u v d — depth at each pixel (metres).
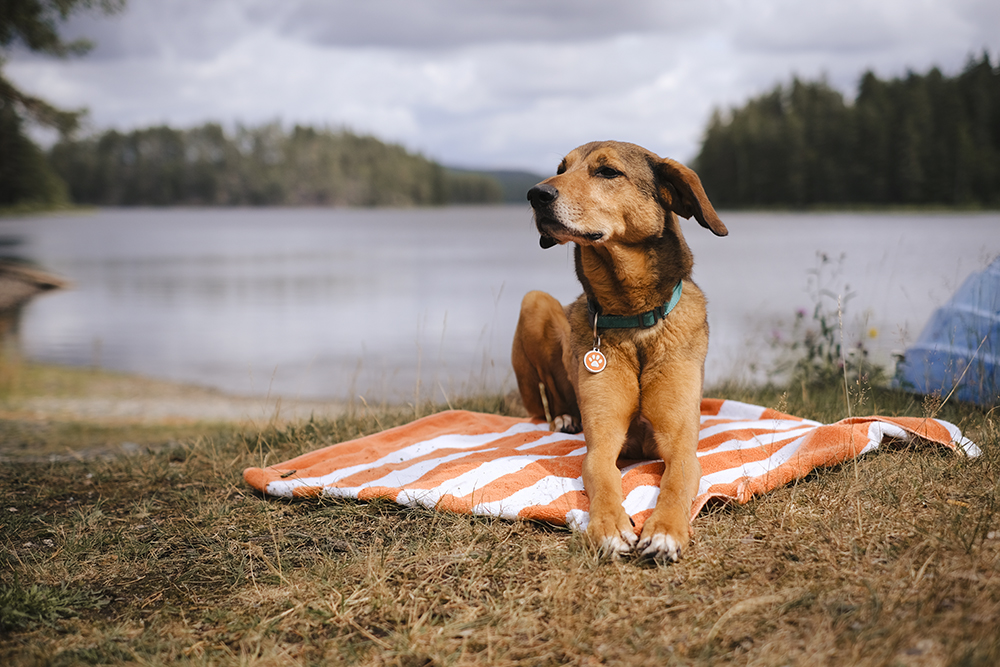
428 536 3.00
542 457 3.75
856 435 3.50
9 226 81.88
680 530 2.73
